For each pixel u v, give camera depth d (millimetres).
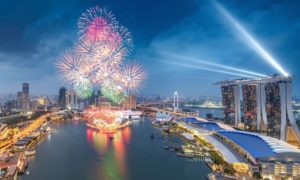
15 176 185500
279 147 189875
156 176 192000
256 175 173500
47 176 192375
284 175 167375
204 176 190750
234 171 184375
